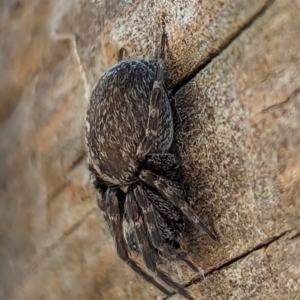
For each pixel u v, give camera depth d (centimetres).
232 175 8
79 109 10
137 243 8
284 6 8
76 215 10
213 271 9
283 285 8
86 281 10
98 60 10
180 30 9
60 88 10
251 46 8
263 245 8
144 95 8
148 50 9
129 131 8
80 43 10
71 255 10
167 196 8
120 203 9
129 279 10
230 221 8
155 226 8
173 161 9
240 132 8
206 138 8
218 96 8
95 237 10
